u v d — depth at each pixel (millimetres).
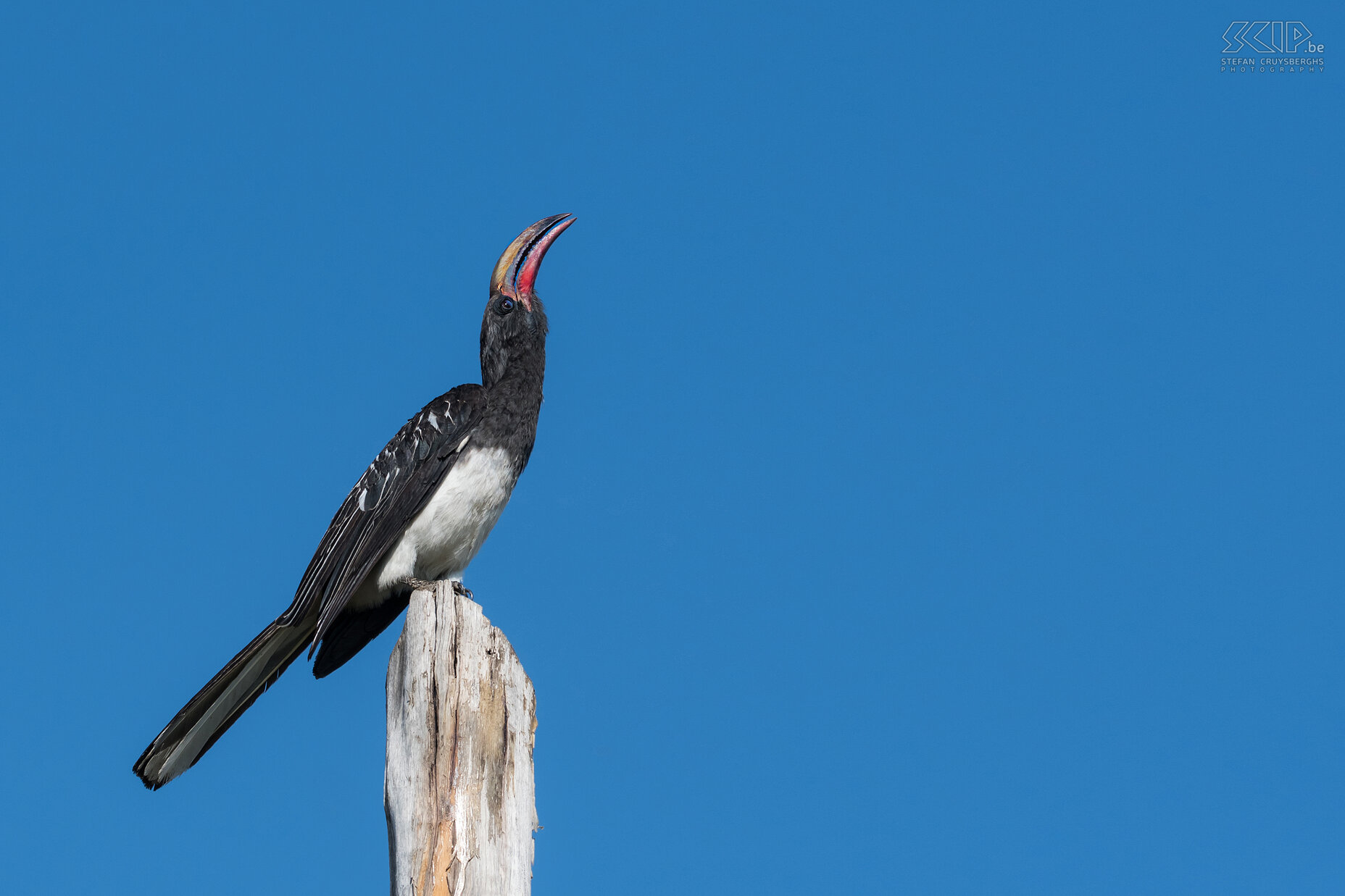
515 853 7871
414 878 7656
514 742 8203
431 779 7910
